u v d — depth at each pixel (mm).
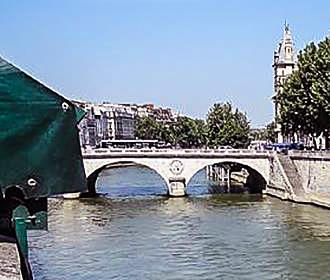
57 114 7863
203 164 109750
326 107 88875
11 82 7719
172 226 71125
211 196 106500
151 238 62906
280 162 103438
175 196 106812
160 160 109125
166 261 51688
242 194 109625
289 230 66562
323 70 92500
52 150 7855
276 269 48344
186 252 55469
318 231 65625
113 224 73188
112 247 57781
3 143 7664
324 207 86625
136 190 119438
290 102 100312
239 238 62156
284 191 100062
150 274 47062
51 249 56438
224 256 53375
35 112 7789
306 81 96062
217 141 152875
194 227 70062
